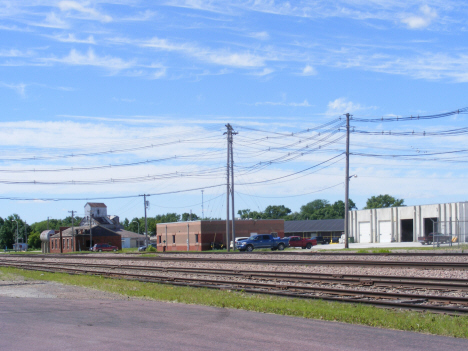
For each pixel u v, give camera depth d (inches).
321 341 345.1
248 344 337.1
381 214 2824.8
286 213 6451.8
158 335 367.2
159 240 3176.7
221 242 2827.3
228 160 2012.8
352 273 816.3
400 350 319.3
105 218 4953.3
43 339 354.9
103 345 335.6
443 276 735.1
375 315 438.0
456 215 2369.6
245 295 610.2
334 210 6328.7
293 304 514.0
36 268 1245.7
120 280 850.8
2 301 577.3
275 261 1069.8
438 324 395.5
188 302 558.6
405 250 1578.5
